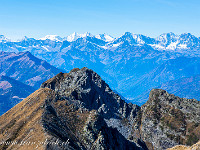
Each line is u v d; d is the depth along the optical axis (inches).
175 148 6122.1
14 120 6368.1
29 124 5772.6
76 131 6540.4
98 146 6323.8
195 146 5236.2
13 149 4975.4
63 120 6628.9
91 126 6801.2
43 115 6087.6
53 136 4815.5
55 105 7135.8
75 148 5383.9
